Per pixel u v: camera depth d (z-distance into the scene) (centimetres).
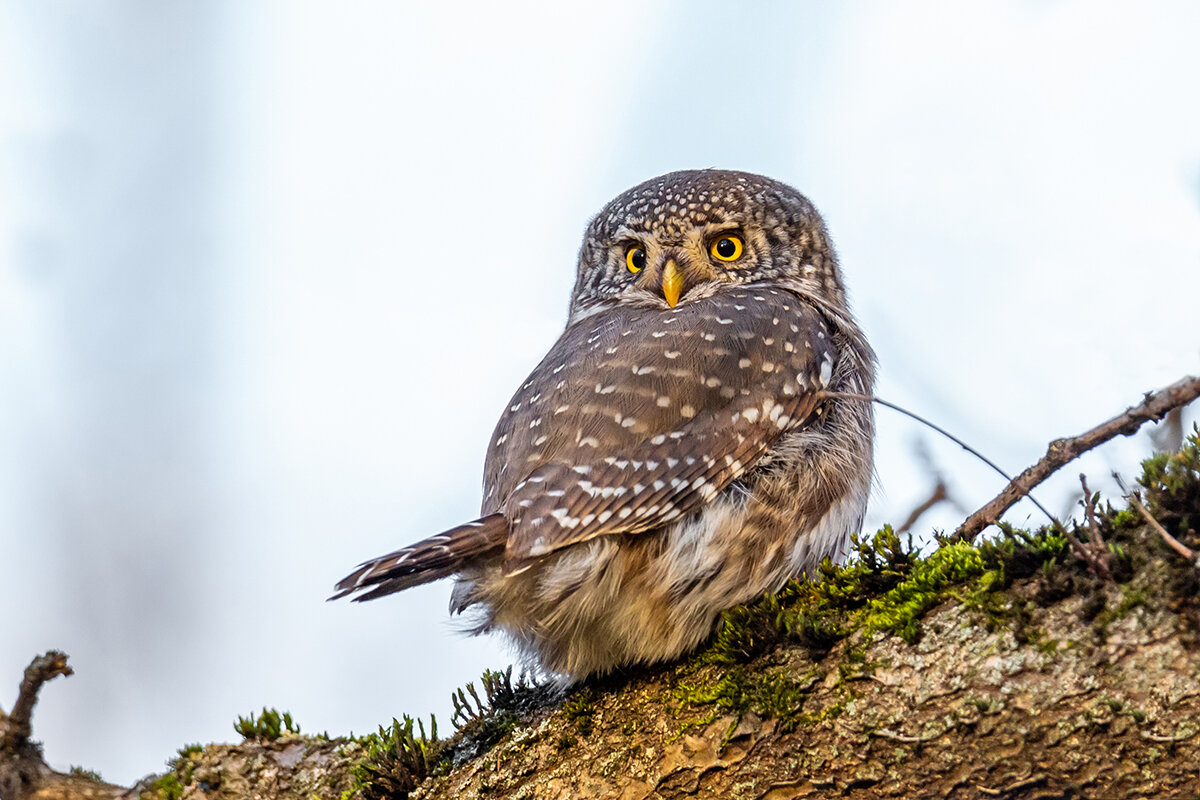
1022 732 533
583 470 720
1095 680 518
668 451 739
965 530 633
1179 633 504
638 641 695
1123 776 519
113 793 681
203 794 703
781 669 606
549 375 829
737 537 736
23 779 655
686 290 984
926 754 556
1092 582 535
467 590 727
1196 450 545
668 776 616
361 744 734
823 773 580
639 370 780
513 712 699
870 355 965
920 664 564
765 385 795
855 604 613
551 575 698
